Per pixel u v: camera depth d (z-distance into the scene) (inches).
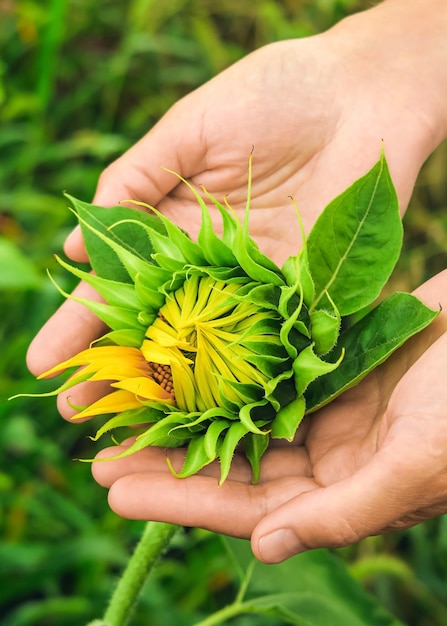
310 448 24.4
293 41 28.6
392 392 24.1
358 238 23.9
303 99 27.9
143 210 27.9
